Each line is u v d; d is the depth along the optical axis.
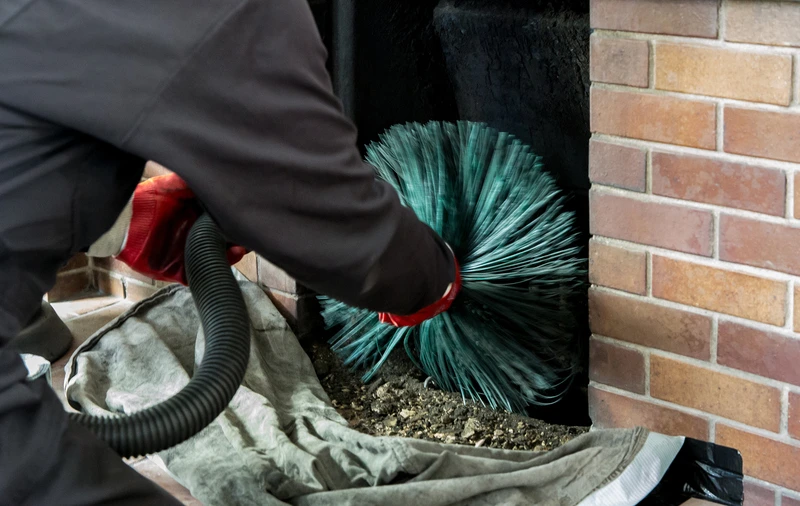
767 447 1.52
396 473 1.53
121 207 0.95
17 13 0.84
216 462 1.59
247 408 1.77
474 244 1.81
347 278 1.02
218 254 1.16
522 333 1.85
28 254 0.87
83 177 0.89
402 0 1.97
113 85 0.83
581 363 1.90
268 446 1.65
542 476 1.51
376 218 1.01
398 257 1.06
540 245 1.79
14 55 0.83
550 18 1.78
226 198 0.89
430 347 1.92
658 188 1.53
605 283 1.65
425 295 1.18
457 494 1.47
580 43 1.76
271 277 2.14
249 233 0.93
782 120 1.37
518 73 1.93
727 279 1.50
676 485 1.60
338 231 0.99
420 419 1.90
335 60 1.97
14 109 0.85
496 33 1.89
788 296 1.44
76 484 0.88
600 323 1.67
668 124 1.48
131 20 0.84
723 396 1.55
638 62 1.48
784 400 1.49
